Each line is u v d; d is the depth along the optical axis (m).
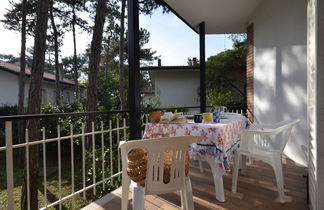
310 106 1.80
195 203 1.98
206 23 4.86
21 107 7.75
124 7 8.20
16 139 7.62
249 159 3.14
